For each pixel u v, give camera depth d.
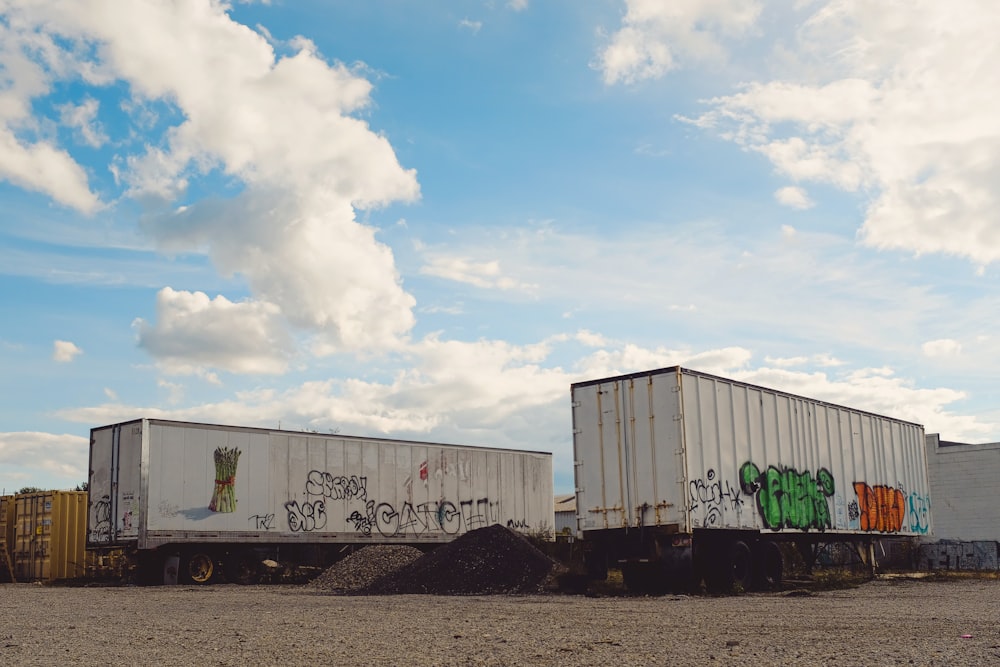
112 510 24.83
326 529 27.72
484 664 7.62
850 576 22.97
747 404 18.72
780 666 7.29
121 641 9.77
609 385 17.77
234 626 11.34
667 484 16.80
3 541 30.53
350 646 9.01
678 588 16.97
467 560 19.48
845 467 21.91
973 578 24.67
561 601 15.36
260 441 26.53
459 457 32.28
